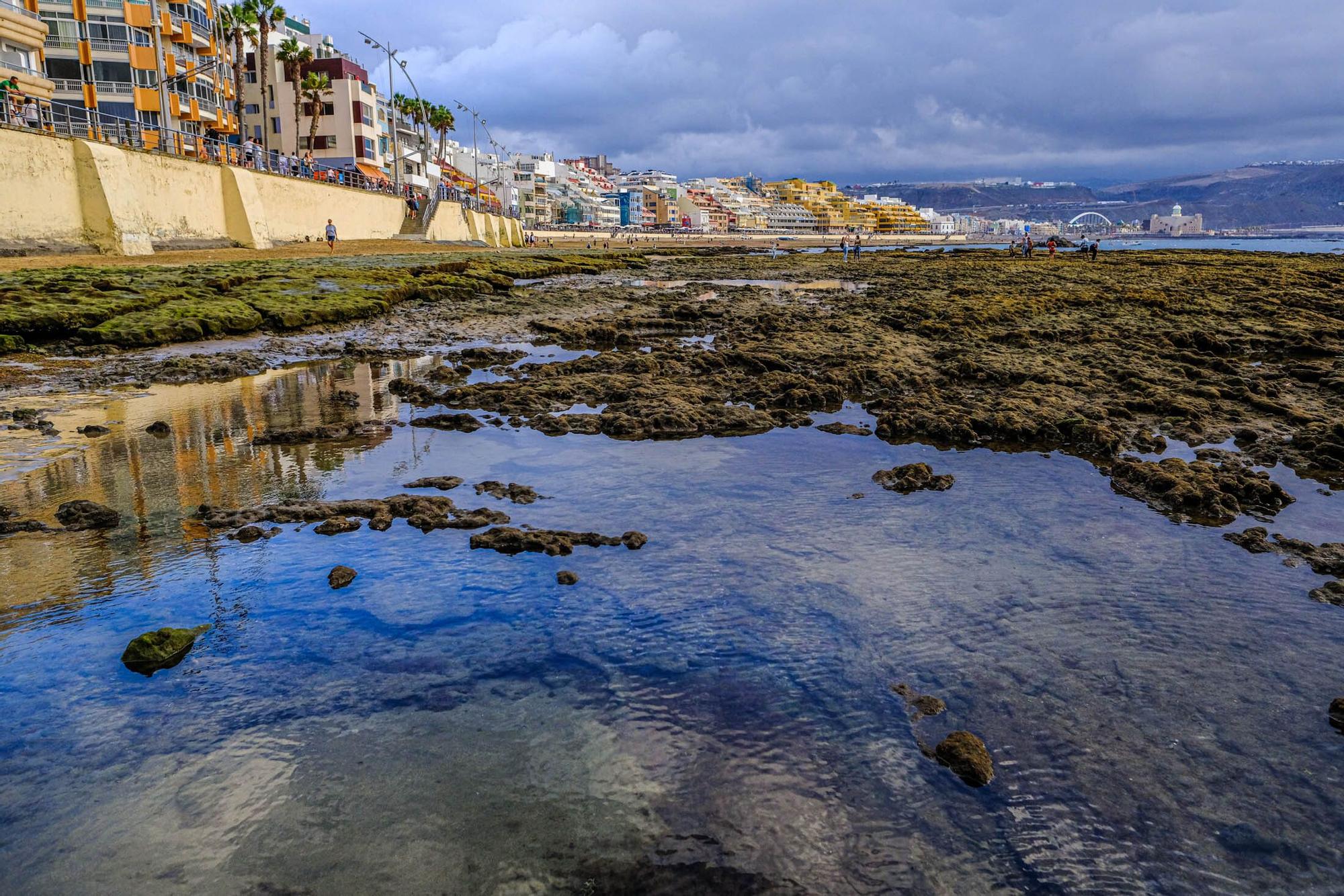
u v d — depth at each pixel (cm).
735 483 690
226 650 405
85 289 1759
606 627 433
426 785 306
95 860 269
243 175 3616
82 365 1293
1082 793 312
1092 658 409
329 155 7438
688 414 891
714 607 457
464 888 257
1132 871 275
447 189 6556
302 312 1777
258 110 7506
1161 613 459
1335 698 373
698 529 580
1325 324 1673
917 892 264
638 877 264
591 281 3297
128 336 1470
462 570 504
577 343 1552
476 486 668
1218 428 885
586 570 505
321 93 7275
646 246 11475
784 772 318
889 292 2578
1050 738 344
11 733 336
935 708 362
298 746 329
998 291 2469
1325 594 480
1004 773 321
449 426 884
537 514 605
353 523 575
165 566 507
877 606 462
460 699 364
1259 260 4662
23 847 274
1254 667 404
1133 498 662
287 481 684
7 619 437
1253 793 313
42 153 2522
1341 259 4884
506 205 12138
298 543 545
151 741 332
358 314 1916
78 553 528
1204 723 357
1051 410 902
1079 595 480
